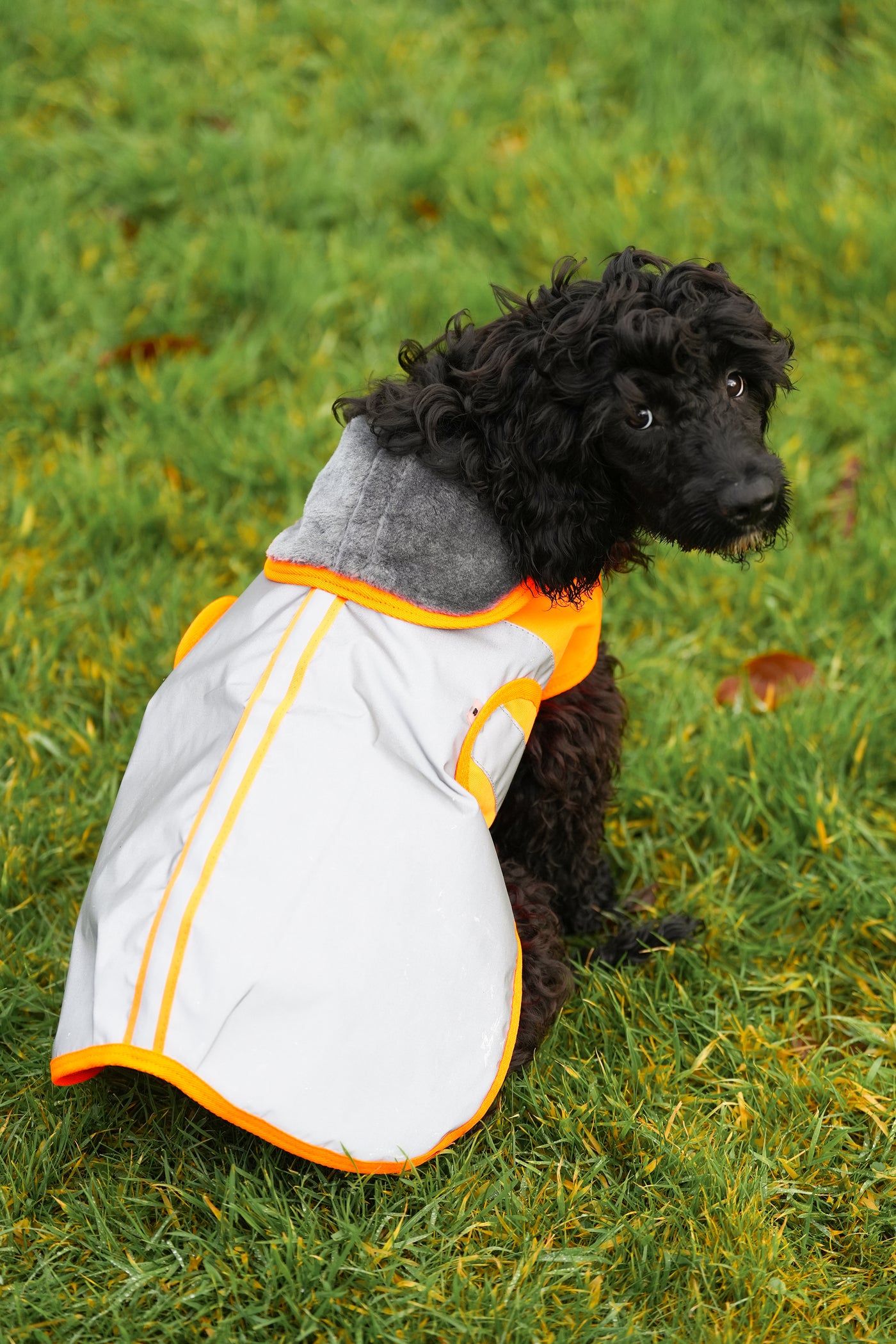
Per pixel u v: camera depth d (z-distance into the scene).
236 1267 1.83
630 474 1.92
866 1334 1.82
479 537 1.93
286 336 3.81
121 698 2.90
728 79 4.63
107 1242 1.85
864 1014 2.35
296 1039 1.70
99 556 3.26
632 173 4.31
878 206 4.07
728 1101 2.13
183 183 4.29
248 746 1.79
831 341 3.83
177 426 3.52
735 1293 1.83
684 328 1.80
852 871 2.49
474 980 1.81
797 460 3.39
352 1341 1.74
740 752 2.75
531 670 1.99
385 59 4.74
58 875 2.51
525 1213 1.91
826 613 3.08
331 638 1.86
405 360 2.13
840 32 4.96
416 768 1.82
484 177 4.31
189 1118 2.04
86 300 3.86
